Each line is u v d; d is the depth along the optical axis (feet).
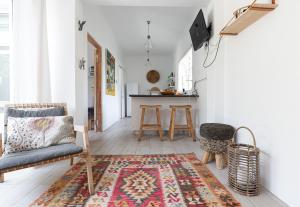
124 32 20.29
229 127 7.65
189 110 13.05
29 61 8.09
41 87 8.21
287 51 4.95
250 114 6.81
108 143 12.00
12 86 8.12
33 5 8.04
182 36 20.43
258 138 6.30
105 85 17.33
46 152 5.29
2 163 4.64
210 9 10.76
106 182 6.37
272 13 5.57
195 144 11.73
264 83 5.96
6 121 6.37
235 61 8.07
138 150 10.34
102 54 16.26
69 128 6.81
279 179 5.27
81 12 10.32
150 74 30.22
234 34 7.86
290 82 4.85
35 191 5.82
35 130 6.30
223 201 5.23
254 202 5.19
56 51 9.23
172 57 29.86
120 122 22.56
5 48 9.01
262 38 6.08
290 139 4.86
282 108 5.14
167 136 14.25
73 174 7.02
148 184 6.23
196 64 14.67
